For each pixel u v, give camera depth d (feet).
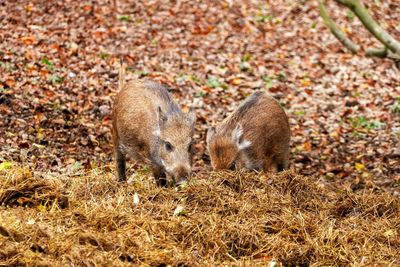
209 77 67.51
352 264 30.14
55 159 43.98
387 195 37.91
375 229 34.35
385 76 73.46
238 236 31.22
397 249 32.37
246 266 28.73
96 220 31.40
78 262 26.63
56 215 31.37
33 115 50.70
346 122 61.21
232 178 38.14
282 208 35.45
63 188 35.47
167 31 77.51
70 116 52.03
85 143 48.03
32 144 45.75
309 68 73.82
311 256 30.53
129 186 36.81
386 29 86.58
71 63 64.23
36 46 66.85
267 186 37.93
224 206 34.94
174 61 70.18
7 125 47.98
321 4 33.24
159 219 32.91
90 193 35.58
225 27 81.30
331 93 68.03
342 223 35.01
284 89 67.82
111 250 28.45
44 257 26.86
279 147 44.39
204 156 49.88
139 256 28.14
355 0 31.96
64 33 71.77
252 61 73.56
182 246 30.14
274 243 31.17
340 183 47.44
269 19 85.05
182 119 38.40
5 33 68.44
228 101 62.59
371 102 66.13
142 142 39.50
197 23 81.00
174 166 37.11
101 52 68.69
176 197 35.60
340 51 79.00
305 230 32.68
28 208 31.94
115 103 42.06
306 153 53.26
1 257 26.25
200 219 32.55
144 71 65.57
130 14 80.12
